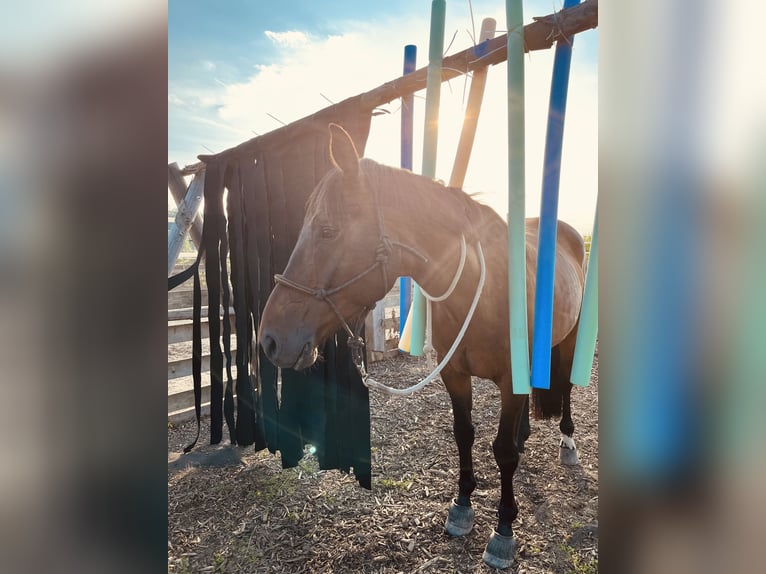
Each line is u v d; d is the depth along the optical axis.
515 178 1.51
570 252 2.81
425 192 1.58
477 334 1.71
